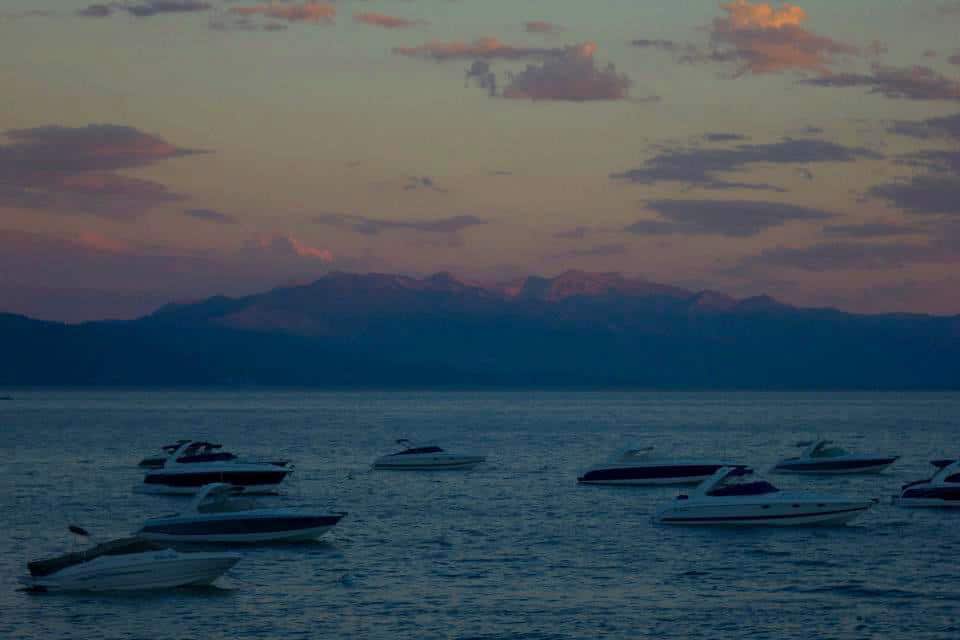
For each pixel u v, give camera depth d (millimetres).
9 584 67688
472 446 196625
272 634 57656
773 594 65438
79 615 61188
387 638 56875
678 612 61375
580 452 180000
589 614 61094
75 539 84375
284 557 76562
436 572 71875
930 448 197750
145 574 65438
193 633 57844
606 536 85250
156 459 143750
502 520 94562
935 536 83938
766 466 154250
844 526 88312
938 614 60625
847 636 56625
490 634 57469
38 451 180250
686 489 119188
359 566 73688
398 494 116000
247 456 171875
